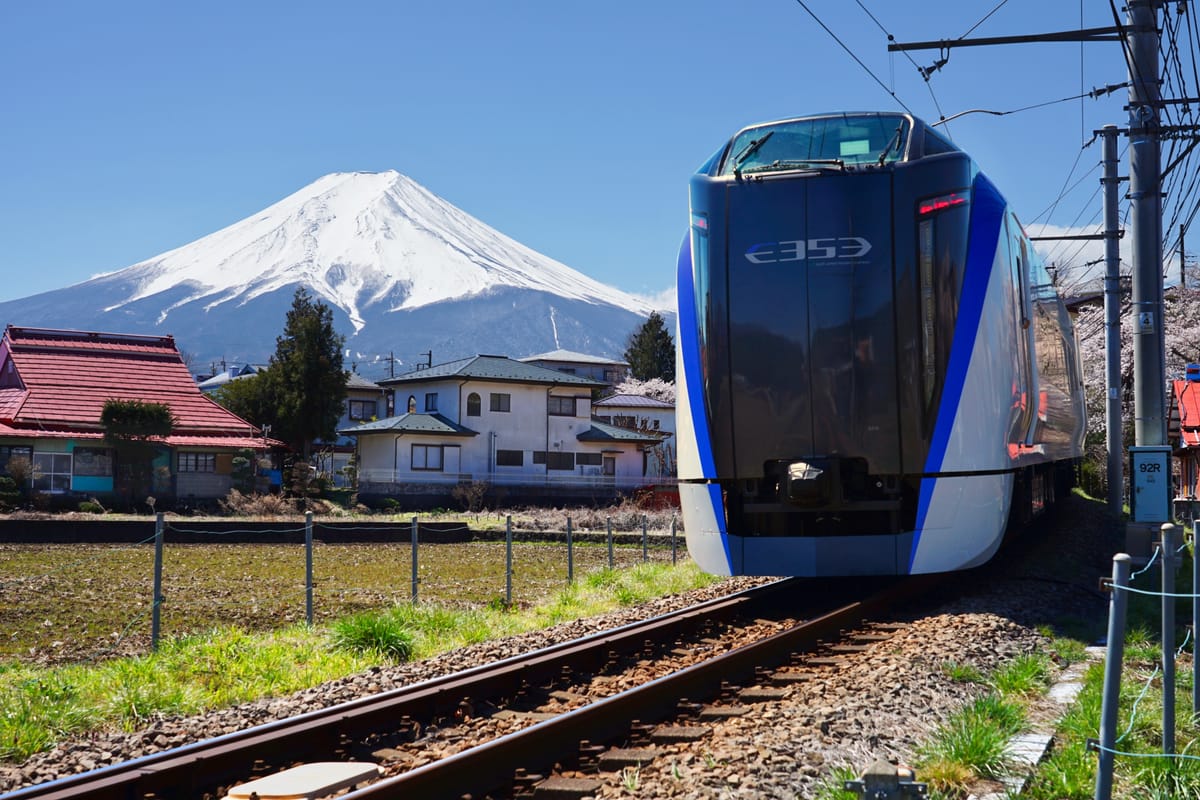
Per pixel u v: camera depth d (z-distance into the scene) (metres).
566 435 61.22
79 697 8.20
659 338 102.50
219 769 6.02
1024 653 9.25
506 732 7.00
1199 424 27.58
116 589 18.28
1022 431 12.77
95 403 45.78
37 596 17.16
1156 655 8.73
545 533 32.50
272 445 46.91
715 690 7.99
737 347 11.57
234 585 19.11
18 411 43.50
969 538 11.28
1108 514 23.19
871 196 11.37
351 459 66.69
